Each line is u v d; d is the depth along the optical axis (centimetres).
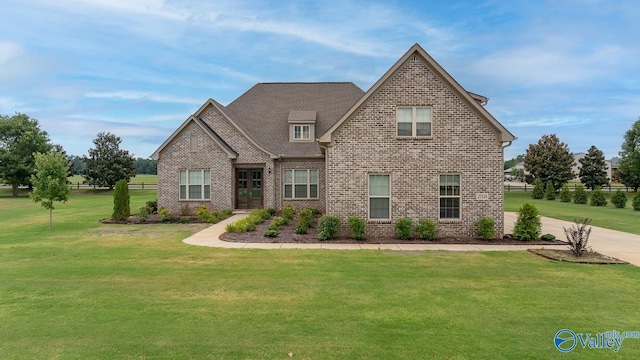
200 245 1354
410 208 1530
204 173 2341
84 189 5678
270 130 2567
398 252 1242
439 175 1530
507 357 541
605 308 738
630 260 1131
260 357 536
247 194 2459
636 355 551
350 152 1539
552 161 4972
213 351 554
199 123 2312
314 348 564
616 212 2694
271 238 1484
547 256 1169
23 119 5009
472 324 656
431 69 1527
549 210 2864
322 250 1270
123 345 573
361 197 1538
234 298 786
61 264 1078
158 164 2353
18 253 1229
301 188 2405
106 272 990
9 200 4028
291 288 852
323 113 2625
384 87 1537
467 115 1526
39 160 1822
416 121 1534
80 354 546
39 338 598
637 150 5078
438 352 554
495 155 1521
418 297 795
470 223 1523
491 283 898
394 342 584
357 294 812
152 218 2127
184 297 792
